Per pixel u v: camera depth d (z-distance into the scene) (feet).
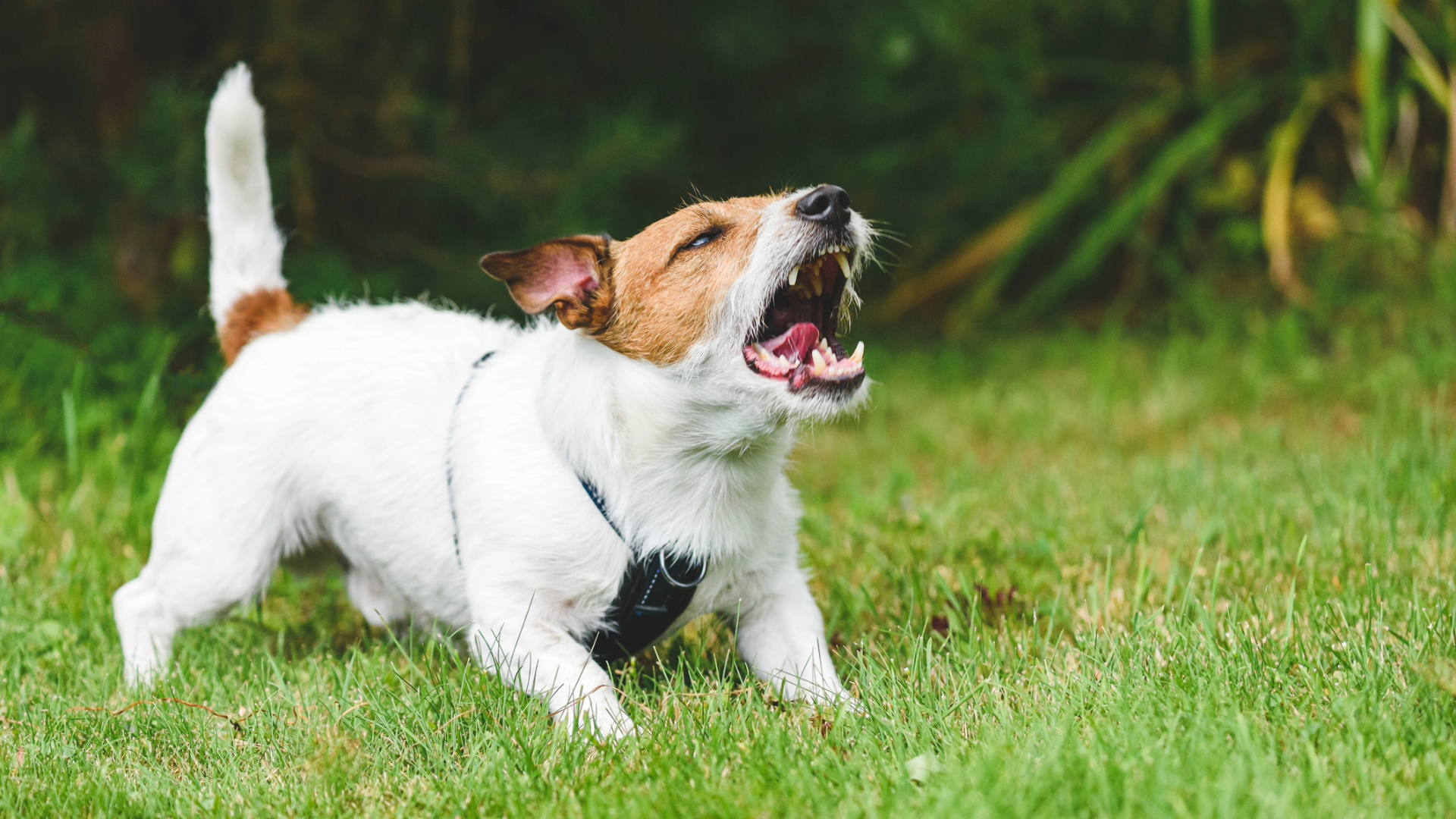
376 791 10.16
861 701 11.37
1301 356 29.14
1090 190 38.01
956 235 40.45
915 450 27.09
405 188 30.48
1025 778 8.96
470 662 12.77
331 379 13.65
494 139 30.25
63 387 22.93
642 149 29.71
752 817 9.02
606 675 11.68
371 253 31.17
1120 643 12.09
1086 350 33.27
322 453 13.50
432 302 30.01
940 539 17.62
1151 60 39.06
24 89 28.81
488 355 13.46
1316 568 14.60
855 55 40.37
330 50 28.81
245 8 28.43
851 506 20.54
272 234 15.39
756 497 12.32
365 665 12.89
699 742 10.57
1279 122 35.76
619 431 11.88
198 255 27.61
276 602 16.52
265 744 11.14
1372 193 29.68
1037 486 21.42
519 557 11.96
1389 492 17.46
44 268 26.43
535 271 12.30
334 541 13.98
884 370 34.37
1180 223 37.45
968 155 39.68
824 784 9.47
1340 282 31.14
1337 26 33.99
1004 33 40.11
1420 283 30.04
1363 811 8.34
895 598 15.12
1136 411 27.94
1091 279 39.86
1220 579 14.57
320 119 28.94
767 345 12.17
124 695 12.87
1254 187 35.76
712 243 11.77
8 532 18.16
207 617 14.03
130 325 25.72
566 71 35.22
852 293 12.53
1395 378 26.13
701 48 36.52
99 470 20.47
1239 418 26.53
